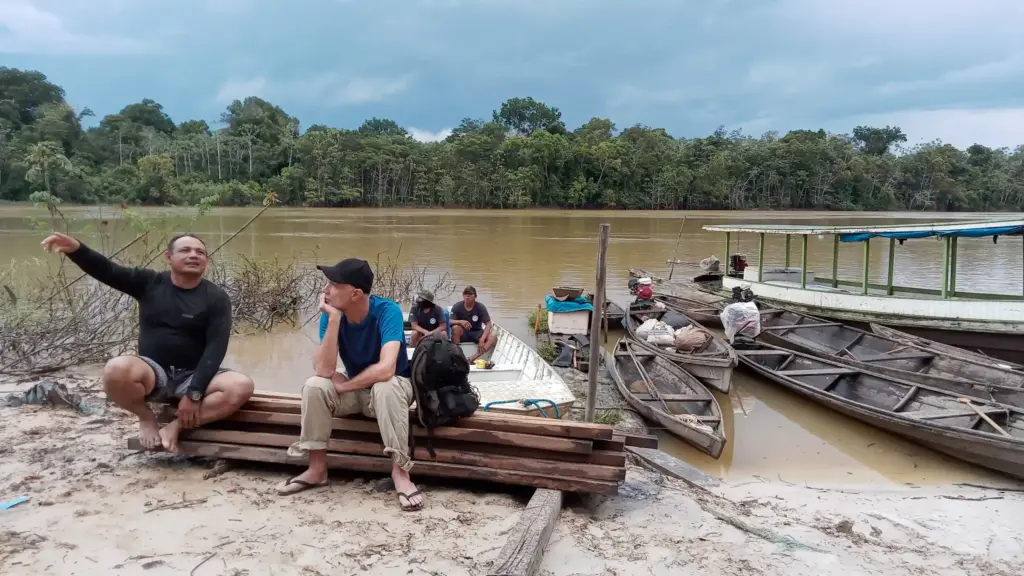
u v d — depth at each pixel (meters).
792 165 80.25
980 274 20.78
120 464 4.43
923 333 11.21
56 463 4.41
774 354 9.60
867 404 8.01
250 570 3.14
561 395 6.38
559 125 94.06
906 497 5.55
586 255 23.86
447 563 3.27
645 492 4.57
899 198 84.25
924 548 4.30
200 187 21.86
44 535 3.39
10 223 31.23
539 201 70.81
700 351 10.02
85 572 3.07
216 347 4.18
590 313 10.44
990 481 6.21
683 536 3.89
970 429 6.27
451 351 4.02
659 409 7.41
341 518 3.72
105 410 5.76
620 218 53.56
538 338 11.40
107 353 8.48
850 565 3.76
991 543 4.50
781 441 7.22
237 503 3.87
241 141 68.44
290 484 4.02
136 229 11.52
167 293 4.18
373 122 106.56
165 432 4.26
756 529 4.11
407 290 14.87
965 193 83.50
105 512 3.69
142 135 69.00
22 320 7.99
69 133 59.47
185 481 4.16
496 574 2.99
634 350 9.57
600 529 3.87
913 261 24.50
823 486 6.01
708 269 17.83
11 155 49.41
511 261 21.73
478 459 4.09
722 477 6.16
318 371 3.96
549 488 4.04
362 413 4.16
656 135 84.50
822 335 11.50
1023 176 86.88
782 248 29.33
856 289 14.65
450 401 3.97
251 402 4.32
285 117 87.44
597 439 4.01
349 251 23.94
